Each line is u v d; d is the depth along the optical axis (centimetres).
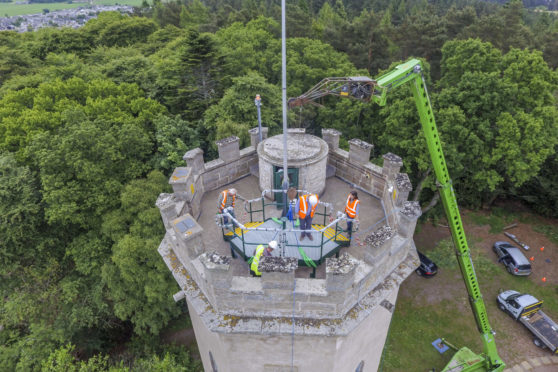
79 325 2417
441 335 2539
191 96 3747
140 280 2294
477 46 2814
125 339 2853
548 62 4634
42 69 4278
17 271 2488
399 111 2794
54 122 2747
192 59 3497
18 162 2652
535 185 3500
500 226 3478
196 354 2617
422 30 4566
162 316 2628
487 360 2053
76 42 5606
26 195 2362
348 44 5000
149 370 2083
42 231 2561
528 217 3584
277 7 6875
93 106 2986
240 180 1364
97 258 2509
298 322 836
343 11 7419
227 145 1259
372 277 869
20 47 5131
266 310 839
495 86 2558
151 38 5747
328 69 3891
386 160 1139
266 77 4253
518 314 2538
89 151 2491
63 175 2441
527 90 2564
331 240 938
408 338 2527
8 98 3086
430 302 2777
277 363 985
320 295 784
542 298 2767
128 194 2417
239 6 8875
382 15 6694
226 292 809
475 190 3578
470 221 3550
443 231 3459
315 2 8725
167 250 1055
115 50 4997
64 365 1995
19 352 2223
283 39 843
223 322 851
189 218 901
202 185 1241
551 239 3303
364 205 1202
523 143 2533
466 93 2617
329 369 984
